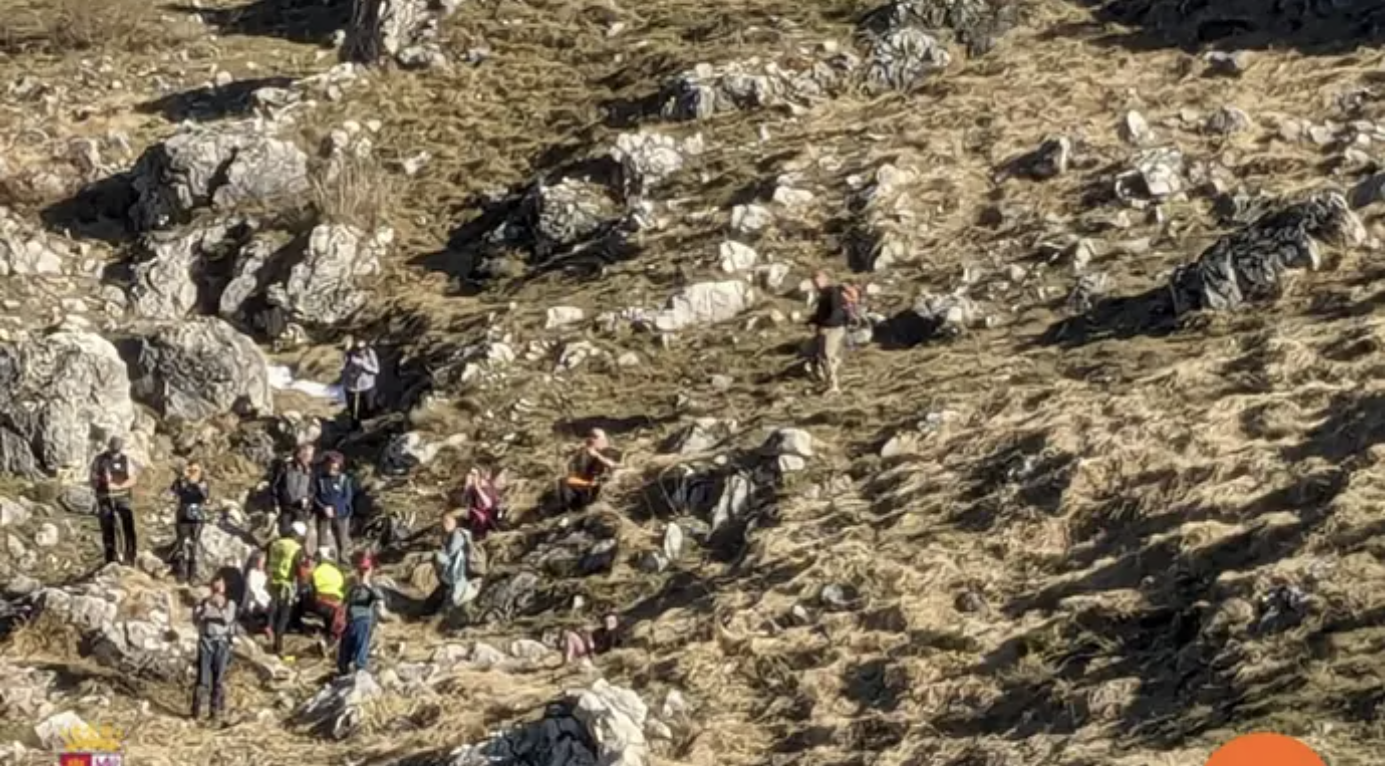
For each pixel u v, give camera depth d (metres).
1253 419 109.12
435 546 121.81
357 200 155.12
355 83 171.62
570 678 104.81
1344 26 154.00
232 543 121.50
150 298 152.75
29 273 154.62
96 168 167.12
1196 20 157.75
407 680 106.69
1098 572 101.00
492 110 167.12
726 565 112.56
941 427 118.88
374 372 136.88
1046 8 163.12
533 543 119.19
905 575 105.12
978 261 138.25
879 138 152.38
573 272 146.38
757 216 145.12
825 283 128.38
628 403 131.00
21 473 131.88
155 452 135.12
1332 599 89.38
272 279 151.50
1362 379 110.62
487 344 137.25
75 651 111.69
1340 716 82.06
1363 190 131.75
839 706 97.00
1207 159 142.25
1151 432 110.56
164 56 187.38
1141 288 131.00
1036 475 110.81
